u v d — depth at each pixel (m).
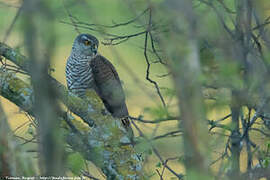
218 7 8.61
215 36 7.85
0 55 10.07
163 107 6.98
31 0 4.91
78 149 9.12
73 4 7.34
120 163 9.25
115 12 7.56
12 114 8.75
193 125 5.60
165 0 5.82
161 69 10.12
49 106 5.11
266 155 9.12
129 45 10.48
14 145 6.99
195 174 5.64
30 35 4.92
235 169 8.77
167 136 7.52
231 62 7.20
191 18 5.55
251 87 7.61
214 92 7.21
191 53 5.48
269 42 8.62
